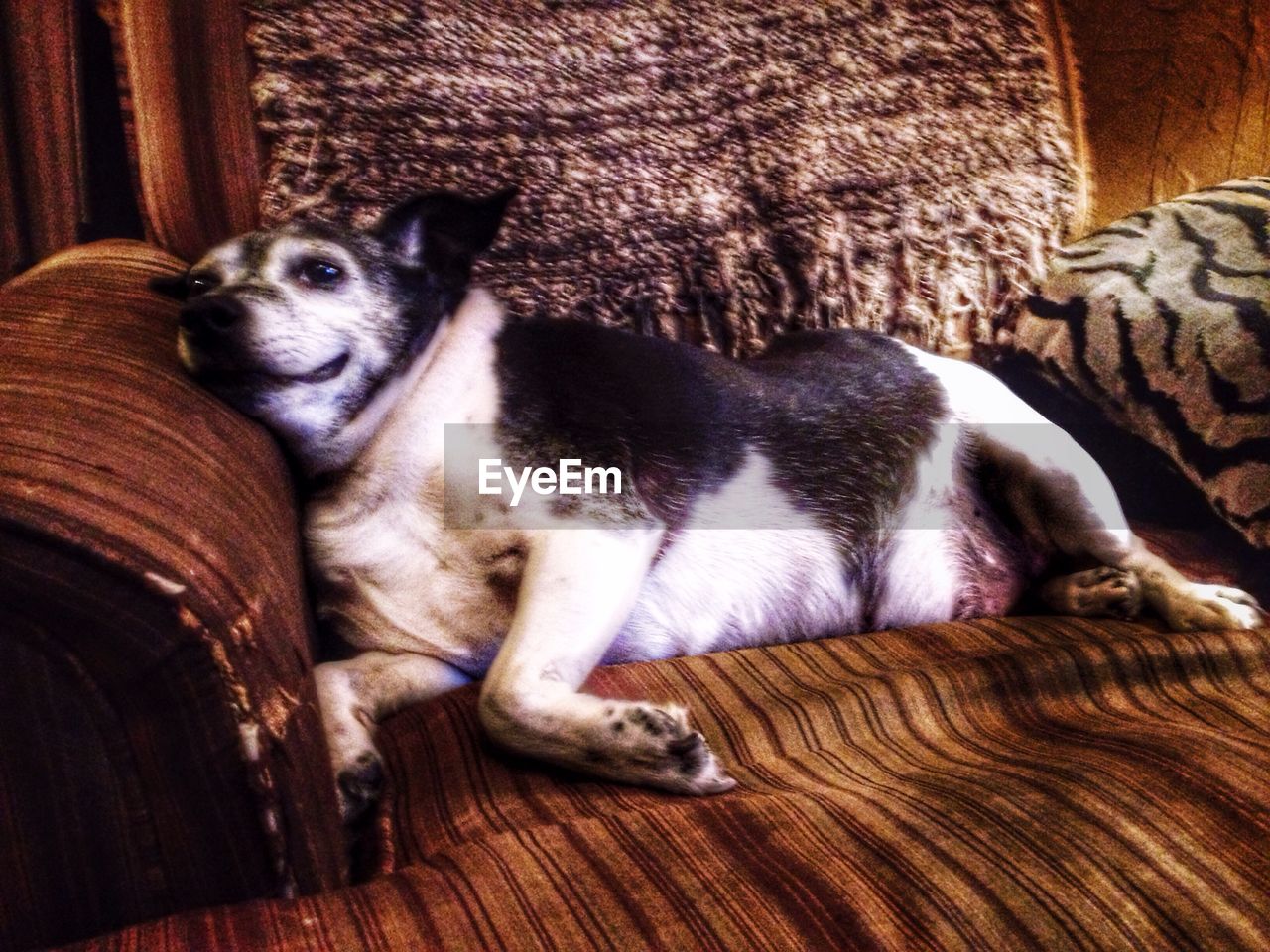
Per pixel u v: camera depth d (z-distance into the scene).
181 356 1.06
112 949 0.70
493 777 0.98
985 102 1.63
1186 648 1.15
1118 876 0.77
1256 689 1.12
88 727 0.72
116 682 0.71
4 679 0.70
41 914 0.75
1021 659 1.12
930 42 1.61
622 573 1.10
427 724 1.09
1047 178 1.64
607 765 0.96
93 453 0.78
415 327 1.18
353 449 1.16
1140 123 1.70
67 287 1.16
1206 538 1.55
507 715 0.99
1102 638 1.19
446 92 1.45
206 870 0.75
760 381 1.34
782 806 0.87
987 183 1.61
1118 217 1.70
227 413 1.05
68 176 1.66
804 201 1.54
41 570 0.68
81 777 0.73
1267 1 1.70
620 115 1.50
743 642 1.27
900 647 1.20
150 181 1.45
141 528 0.73
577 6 1.51
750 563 1.26
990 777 0.92
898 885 0.77
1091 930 0.73
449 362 1.20
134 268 1.29
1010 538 1.44
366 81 1.43
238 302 1.04
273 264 1.13
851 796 0.90
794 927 0.73
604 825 0.85
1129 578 1.33
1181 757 0.92
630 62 1.51
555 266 1.47
